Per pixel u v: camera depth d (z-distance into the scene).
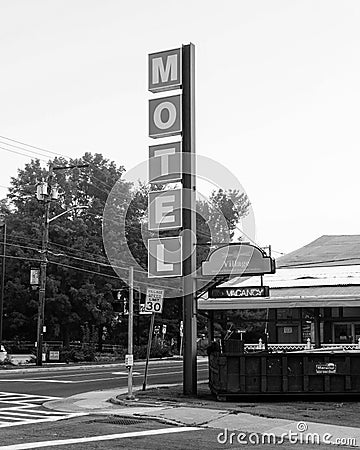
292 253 44.28
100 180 60.12
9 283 58.22
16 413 17.86
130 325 20.56
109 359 51.38
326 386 19.91
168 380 30.00
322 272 37.00
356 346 31.86
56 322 58.84
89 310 57.09
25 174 60.88
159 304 22.17
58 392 24.30
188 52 22.77
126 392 23.22
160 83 22.97
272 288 33.50
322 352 20.58
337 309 34.34
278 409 17.95
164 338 64.50
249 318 37.94
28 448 11.99
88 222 59.38
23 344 62.78
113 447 12.20
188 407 18.34
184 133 22.45
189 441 13.07
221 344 22.47
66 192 59.41
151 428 14.83
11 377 32.22
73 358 48.69
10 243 58.53
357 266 38.28
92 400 21.22
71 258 57.28
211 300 30.47
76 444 12.49
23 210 60.34
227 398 20.02
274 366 19.97
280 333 36.12
